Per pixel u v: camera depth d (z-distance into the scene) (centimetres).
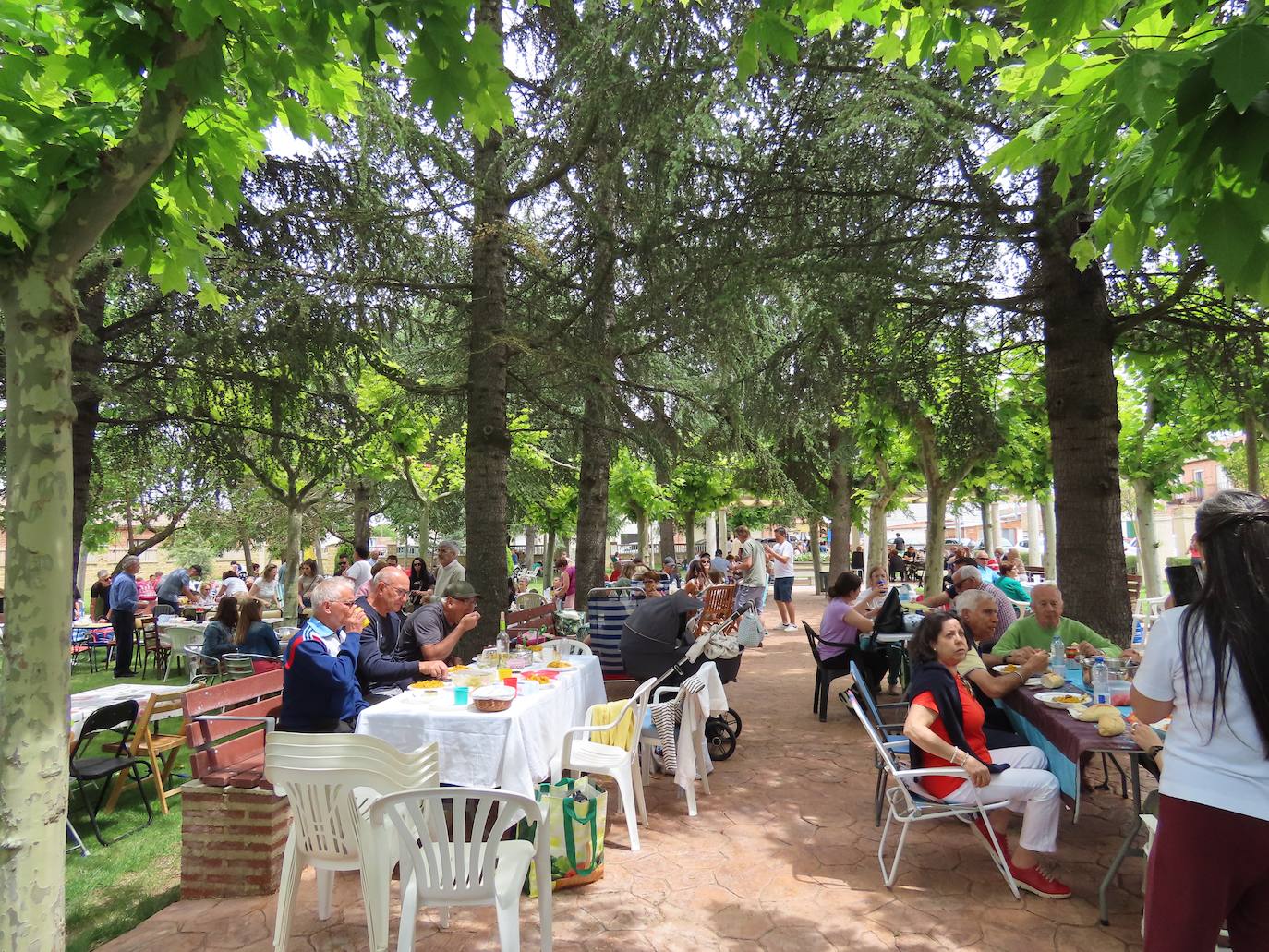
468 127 249
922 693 404
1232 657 206
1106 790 547
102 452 991
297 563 1317
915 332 754
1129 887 402
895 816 415
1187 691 215
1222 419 962
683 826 498
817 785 577
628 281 803
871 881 416
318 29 229
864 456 1352
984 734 427
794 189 616
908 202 643
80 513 846
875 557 1441
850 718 777
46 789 216
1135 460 1146
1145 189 209
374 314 782
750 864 439
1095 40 226
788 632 1466
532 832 407
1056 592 560
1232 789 206
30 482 220
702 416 1048
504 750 416
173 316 831
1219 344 659
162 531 1750
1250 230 191
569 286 897
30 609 216
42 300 224
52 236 226
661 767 609
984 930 361
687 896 402
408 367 1142
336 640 449
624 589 888
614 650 848
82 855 476
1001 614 679
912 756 421
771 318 791
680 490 2284
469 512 822
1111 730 362
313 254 840
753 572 1449
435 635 573
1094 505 635
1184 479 2970
